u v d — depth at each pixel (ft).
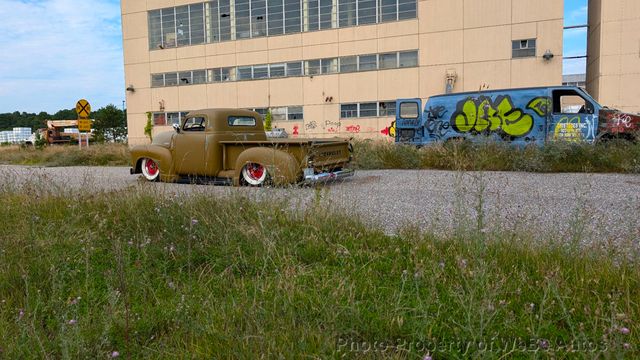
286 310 9.04
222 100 122.11
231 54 120.16
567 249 12.48
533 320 8.68
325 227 15.29
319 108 111.14
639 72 87.30
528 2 90.43
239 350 7.64
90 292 10.85
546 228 15.97
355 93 107.24
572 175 32.01
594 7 95.45
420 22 99.55
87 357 7.77
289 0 112.68
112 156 66.74
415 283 10.05
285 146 29.58
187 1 124.16
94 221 16.98
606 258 11.48
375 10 103.96
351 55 107.14
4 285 11.52
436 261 11.83
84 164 65.41
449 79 97.04
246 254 13.50
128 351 7.93
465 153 39.29
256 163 30.04
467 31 95.40
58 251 13.91
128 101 134.31
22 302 10.55
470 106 48.55
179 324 9.14
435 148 41.88
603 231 15.30
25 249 14.24
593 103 43.09
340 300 9.62
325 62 110.22
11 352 7.97
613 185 26.45
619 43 88.17
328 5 108.78
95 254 14.01
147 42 130.11
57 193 23.22
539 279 10.65
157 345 8.49
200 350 8.02
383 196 24.29
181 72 126.82
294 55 113.19
